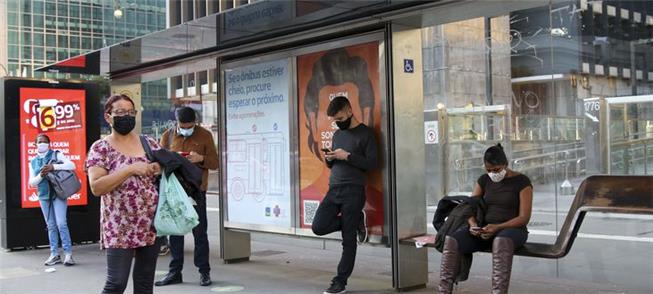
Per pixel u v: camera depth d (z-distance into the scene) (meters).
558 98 9.91
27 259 8.34
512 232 5.03
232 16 5.94
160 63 8.79
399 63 5.91
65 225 7.84
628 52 9.21
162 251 8.52
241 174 7.59
